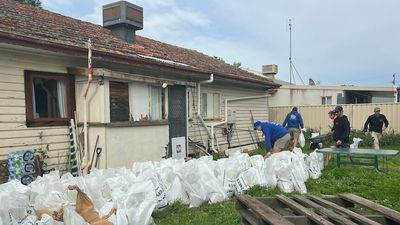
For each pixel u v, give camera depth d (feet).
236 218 15.56
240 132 46.60
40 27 25.09
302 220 11.14
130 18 37.24
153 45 42.29
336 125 30.99
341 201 14.57
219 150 41.24
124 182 15.89
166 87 31.27
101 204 14.67
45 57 23.26
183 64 35.09
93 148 24.73
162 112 31.19
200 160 19.88
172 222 15.55
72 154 24.38
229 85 44.45
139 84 28.45
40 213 12.77
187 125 35.42
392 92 76.33
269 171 21.01
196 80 37.45
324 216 11.14
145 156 27.86
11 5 29.53
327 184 22.45
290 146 42.42
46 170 22.94
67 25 30.71
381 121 41.86
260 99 52.37
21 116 21.88
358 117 53.11
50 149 23.43
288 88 68.44
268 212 11.05
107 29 38.58
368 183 22.65
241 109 47.11
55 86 24.09
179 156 33.19
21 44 20.39
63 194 14.03
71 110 24.86
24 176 20.90
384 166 29.96
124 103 26.73
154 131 28.94
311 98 69.26
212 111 41.55
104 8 37.99
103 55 25.52
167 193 17.57
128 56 27.25
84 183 15.12
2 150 20.86
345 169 26.48
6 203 11.93
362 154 25.81
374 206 12.85
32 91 22.63
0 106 20.80
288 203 12.89
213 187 18.37
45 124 23.25
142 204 14.40
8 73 21.22
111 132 24.73
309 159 24.80
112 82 25.57
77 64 25.43
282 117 58.75
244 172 20.11
